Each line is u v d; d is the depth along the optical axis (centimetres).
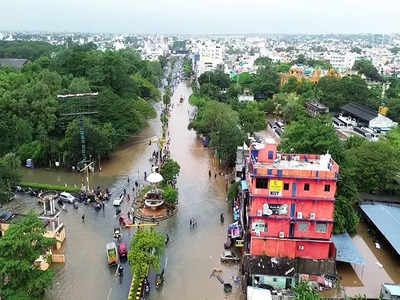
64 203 9000
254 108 16500
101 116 12706
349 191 7688
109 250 6719
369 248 7512
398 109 17112
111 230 7862
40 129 11544
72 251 7100
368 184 9256
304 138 8362
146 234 6288
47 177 10731
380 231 7362
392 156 9419
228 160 11600
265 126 15700
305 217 6338
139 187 9988
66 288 6081
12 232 5500
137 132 15188
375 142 9838
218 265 6794
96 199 9062
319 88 19388
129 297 5772
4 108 11719
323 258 6412
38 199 9194
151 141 13425
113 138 12112
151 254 6022
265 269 6091
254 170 6172
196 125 14162
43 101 11819
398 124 14675
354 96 18675
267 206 6306
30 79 13850
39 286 5322
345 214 7344
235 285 6256
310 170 6159
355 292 6119
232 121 12294
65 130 11862
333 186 6184
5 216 7825
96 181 10438
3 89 12594
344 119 17225
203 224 8212
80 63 15412
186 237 7681
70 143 10894
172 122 17338
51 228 7162
